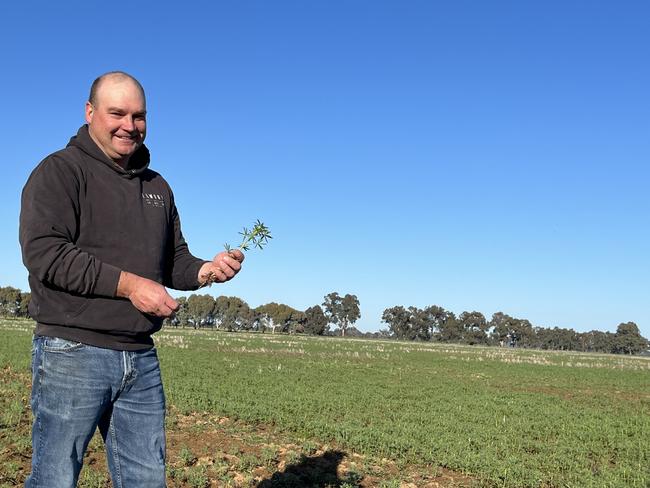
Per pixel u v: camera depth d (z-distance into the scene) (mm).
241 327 134875
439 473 8844
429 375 28438
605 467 9906
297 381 21406
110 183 3102
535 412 16297
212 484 7211
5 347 26734
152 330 3115
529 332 143000
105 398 3014
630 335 142500
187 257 3668
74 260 2721
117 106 3010
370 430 11234
